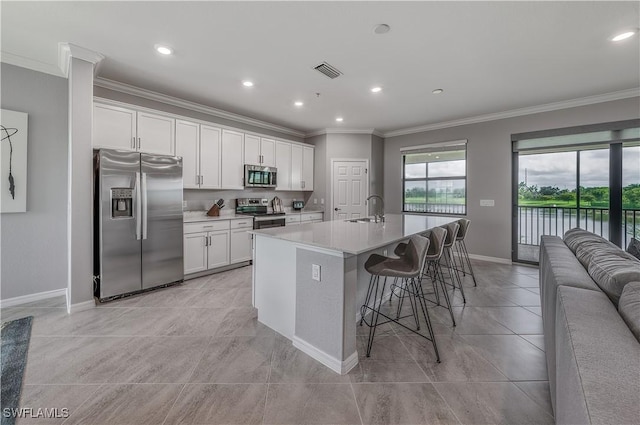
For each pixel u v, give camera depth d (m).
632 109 3.68
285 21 2.28
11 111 2.81
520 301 3.09
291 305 2.27
